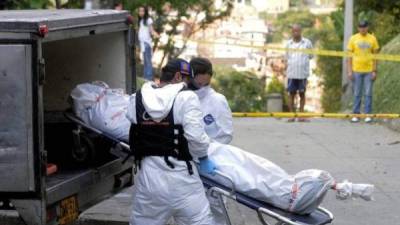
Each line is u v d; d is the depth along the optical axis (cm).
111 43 1053
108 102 947
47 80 1074
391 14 3309
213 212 926
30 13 969
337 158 1688
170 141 826
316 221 874
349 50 2258
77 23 887
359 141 1919
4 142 798
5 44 786
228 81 4606
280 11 6091
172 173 829
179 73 862
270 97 3167
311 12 5916
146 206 844
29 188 805
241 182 870
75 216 919
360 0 3309
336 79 3634
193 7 3994
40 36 792
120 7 2494
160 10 3741
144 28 2662
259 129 2131
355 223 1169
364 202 1291
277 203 877
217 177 872
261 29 5525
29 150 799
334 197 1318
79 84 1025
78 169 968
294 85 2320
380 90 2464
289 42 2314
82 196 941
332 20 4059
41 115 800
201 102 974
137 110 838
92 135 985
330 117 2281
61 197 871
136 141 841
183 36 4116
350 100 2581
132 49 1050
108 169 996
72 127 1069
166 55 3919
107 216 1170
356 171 1543
